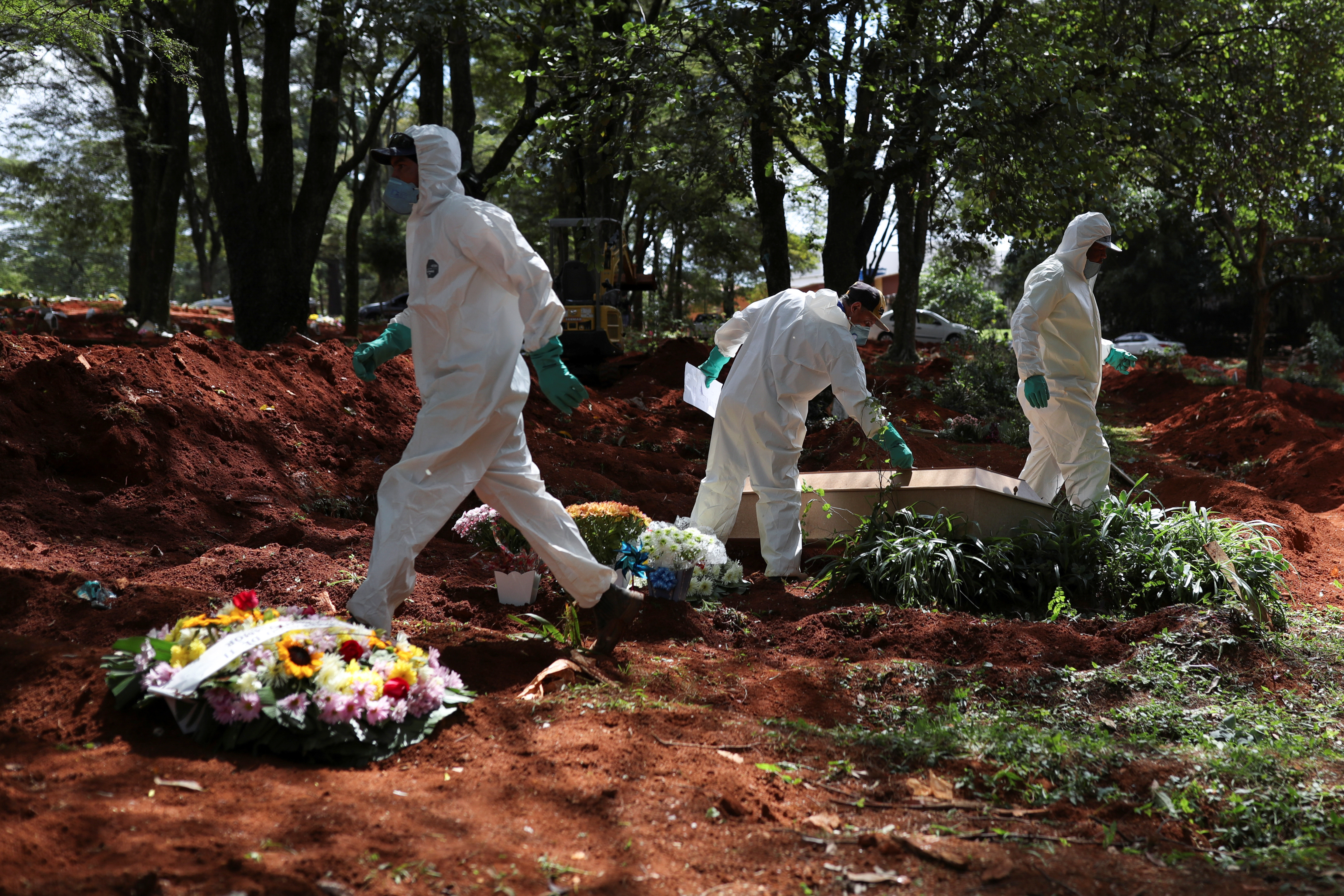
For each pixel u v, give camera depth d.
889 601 5.66
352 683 3.06
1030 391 6.48
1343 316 36.22
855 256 13.09
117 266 55.88
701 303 47.41
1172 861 2.79
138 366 6.97
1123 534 5.93
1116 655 4.75
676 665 4.29
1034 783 3.31
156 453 6.35
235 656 3.00
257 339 13.53
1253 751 3.60
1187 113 14.22
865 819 2.96
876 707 4.04
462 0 12.27
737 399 6.15
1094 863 2.75
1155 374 18.91
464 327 3.91
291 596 4.66
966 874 2.62
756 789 3.04
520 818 2.69
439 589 5.09
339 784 2.78
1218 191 16.50
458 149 4.04
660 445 10.80
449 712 3.28
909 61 10.98
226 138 13.11
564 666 3.90
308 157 14.26
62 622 4.06
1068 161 10.86
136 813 2.41
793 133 12.15
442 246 3.90
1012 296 42.84
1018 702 4.20
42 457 5.96
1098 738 3.80
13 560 4.75
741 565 6.24
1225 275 19.02
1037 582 5.69
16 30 13.34
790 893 2.46
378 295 38.22
